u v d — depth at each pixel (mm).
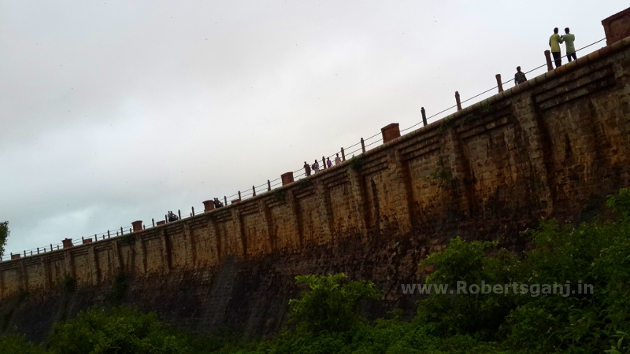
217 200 41844
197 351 26469
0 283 70000
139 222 52031
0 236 30422
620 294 8016
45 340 56000
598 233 10477
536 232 13961
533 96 16906
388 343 14195
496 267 13008
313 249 29734
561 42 16812
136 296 48438
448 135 20234
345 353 14227
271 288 31797
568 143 16125
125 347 16734
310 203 30375
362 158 25375
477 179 19469
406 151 22641
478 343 11797
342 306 16547
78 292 57344
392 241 23500
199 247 42375
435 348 12125
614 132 14727
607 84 14758
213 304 37344
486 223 18719
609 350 7031
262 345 19828
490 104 18234
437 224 21094
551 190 16547
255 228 35875
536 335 9125
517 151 17672
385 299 22078
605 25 14789
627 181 14344
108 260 53938
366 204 25672
